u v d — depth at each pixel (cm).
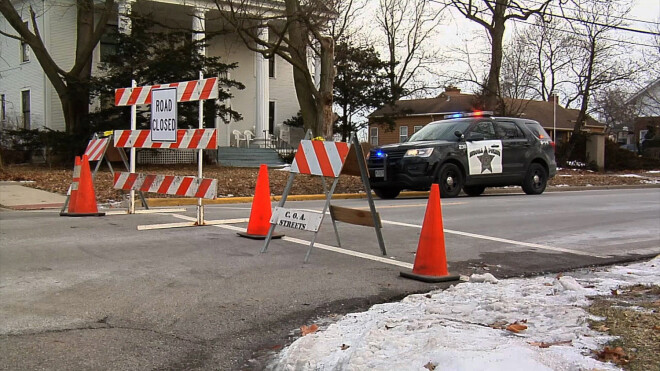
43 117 2734
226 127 3119
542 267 661
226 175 1883
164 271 607
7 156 2525
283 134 3253
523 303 459
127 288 541
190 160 2664
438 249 589
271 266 638
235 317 466
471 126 1493
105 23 2247
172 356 386
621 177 2608
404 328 389
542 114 4612
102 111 2248
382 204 1279
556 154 3538
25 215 1024
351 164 681
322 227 922
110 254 686
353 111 3225
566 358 316
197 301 505
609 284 543
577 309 431
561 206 1255
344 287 557
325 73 1892
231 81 2483
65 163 2262
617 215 1123
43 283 554
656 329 376
